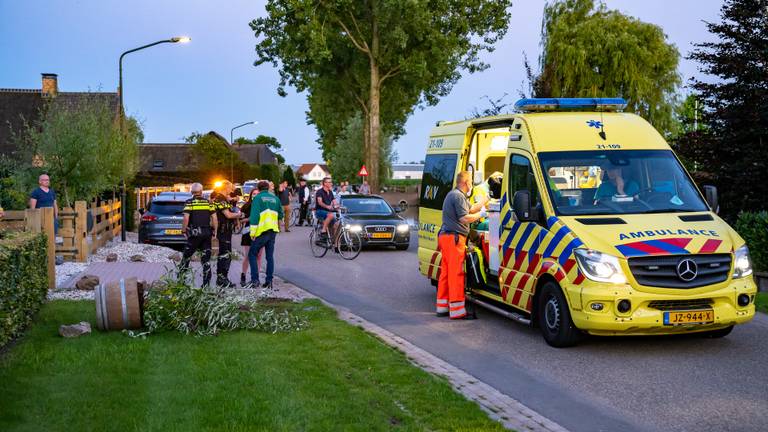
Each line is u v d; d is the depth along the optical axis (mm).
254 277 13094
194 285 9297
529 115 9953
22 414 5523
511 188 9867
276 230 13188
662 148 9594
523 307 9359
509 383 7207
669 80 29969
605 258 8008
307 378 6805
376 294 12930
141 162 35219
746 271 8297
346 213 21359
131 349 7855
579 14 30797
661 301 7965
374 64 42406
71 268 15641
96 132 23844
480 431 5480
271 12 39906
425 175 12953
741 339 8922
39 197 16234
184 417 5559
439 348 8719
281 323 9281
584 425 5969
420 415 5883
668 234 8234
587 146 9445
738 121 15133
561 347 8617
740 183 14984
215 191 12992
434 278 12320
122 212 23906
